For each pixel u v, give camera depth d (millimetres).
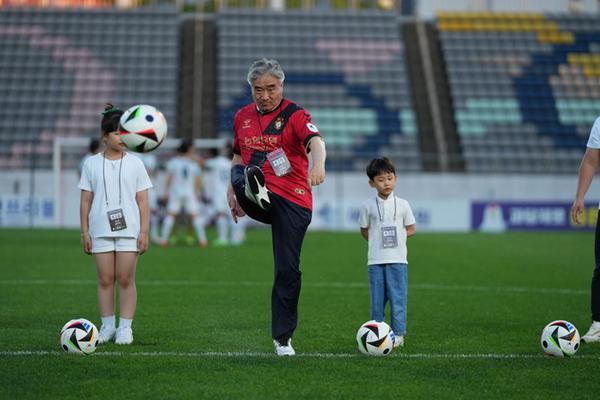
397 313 24156
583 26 127062
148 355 22062
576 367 21016
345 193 91812
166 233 63469
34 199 87688
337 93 114875
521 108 114312
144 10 123750
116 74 114000
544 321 29484
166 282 40750
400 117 112188
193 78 116062
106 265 24172
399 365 21016
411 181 93938
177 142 88688
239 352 22766
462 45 123312
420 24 128875
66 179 88750
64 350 22328
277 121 21875
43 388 18344
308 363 21094
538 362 21625
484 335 26312
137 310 31438
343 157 102625
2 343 23953
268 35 122312
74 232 78500
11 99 109250
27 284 39312
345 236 78875
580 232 91938
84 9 122312
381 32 124688
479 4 132250
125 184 24094
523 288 39781
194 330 26734
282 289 22031
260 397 17656
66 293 36125
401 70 119125
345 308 32719
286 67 117625
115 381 18984
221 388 18391
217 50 121188
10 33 117938
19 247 60219
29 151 102688
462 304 34156
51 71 113562
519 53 122438
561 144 109875
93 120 107750
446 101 116562
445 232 88312
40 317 29281
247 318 29547
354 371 20250
